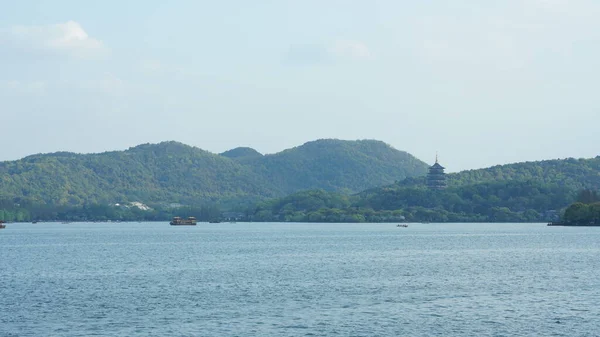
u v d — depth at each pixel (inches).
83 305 3949.3
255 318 3595.0
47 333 3272.6
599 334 3255.4
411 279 5132.9
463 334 3255.4
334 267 6087.6
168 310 3804.1
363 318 3592.5
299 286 4731.8
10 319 3565.5
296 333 3272.6
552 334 3255.4
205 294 4362.7
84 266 6245.1
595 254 7519.7
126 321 3521.2
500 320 3540.8
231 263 6540.4
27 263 6574.8
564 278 5172.2
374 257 7273.6
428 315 3668.8
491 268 5959.6
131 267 6136.8
